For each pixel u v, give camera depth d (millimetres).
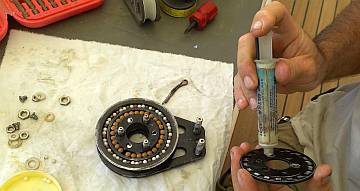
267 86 697
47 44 882
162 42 905
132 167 730
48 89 834
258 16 705
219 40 914
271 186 780
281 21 749
